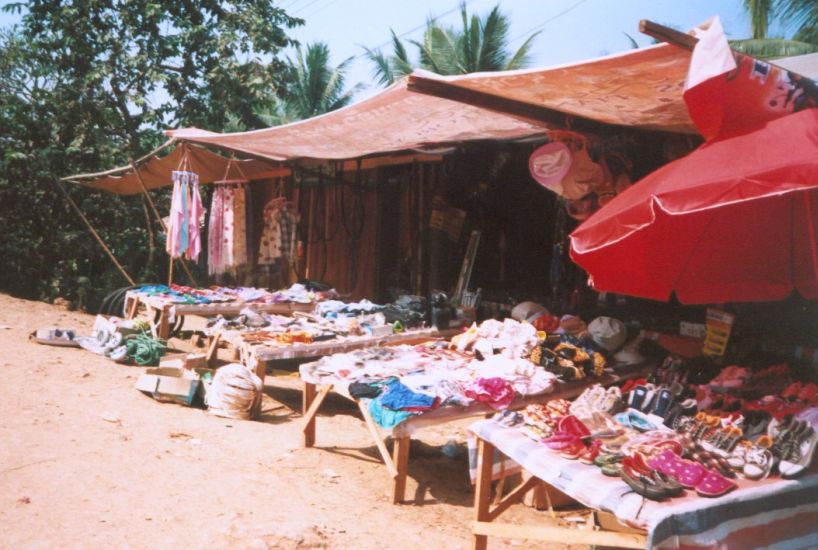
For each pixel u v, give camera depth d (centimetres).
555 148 588
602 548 401
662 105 510
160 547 369
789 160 309
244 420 654
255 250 1422
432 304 838
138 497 431
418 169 1036
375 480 518
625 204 371
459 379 536
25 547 353
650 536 286
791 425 360
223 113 1484
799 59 441
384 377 545
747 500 316
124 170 1177
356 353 634
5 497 407
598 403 455
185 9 1464
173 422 605
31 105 1365
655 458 346
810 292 497
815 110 339
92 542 366
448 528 443
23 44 1431
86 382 709
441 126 712
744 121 357
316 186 1264
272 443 582
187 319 1330
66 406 611
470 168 913
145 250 1465
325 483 499
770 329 598
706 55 342
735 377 507
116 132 1470
